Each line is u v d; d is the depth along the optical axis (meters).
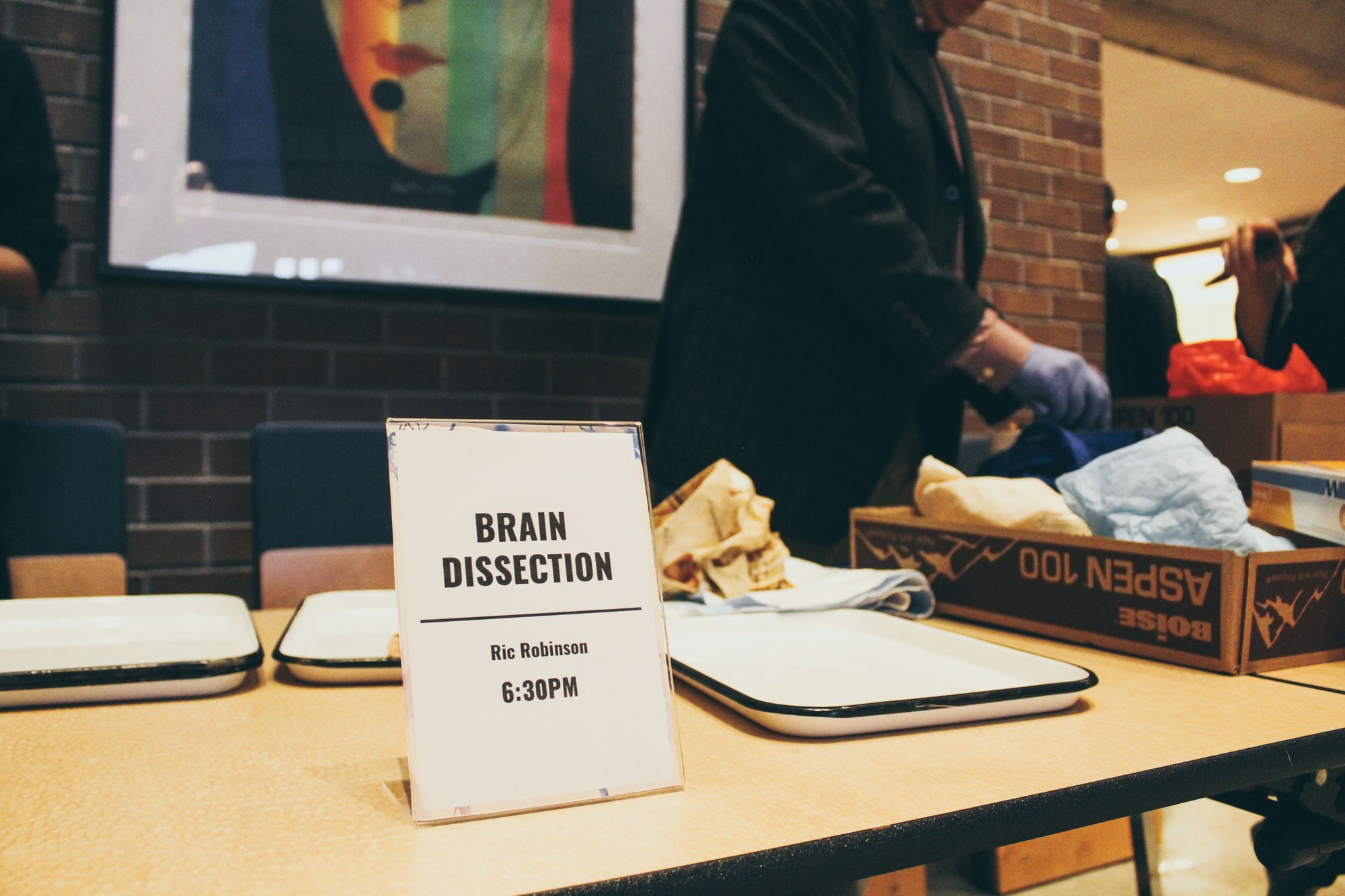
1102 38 2.73
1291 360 1.13
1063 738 0.49
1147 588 0.69
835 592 0.81
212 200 1.72
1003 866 1.26
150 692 0.56
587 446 0.46
